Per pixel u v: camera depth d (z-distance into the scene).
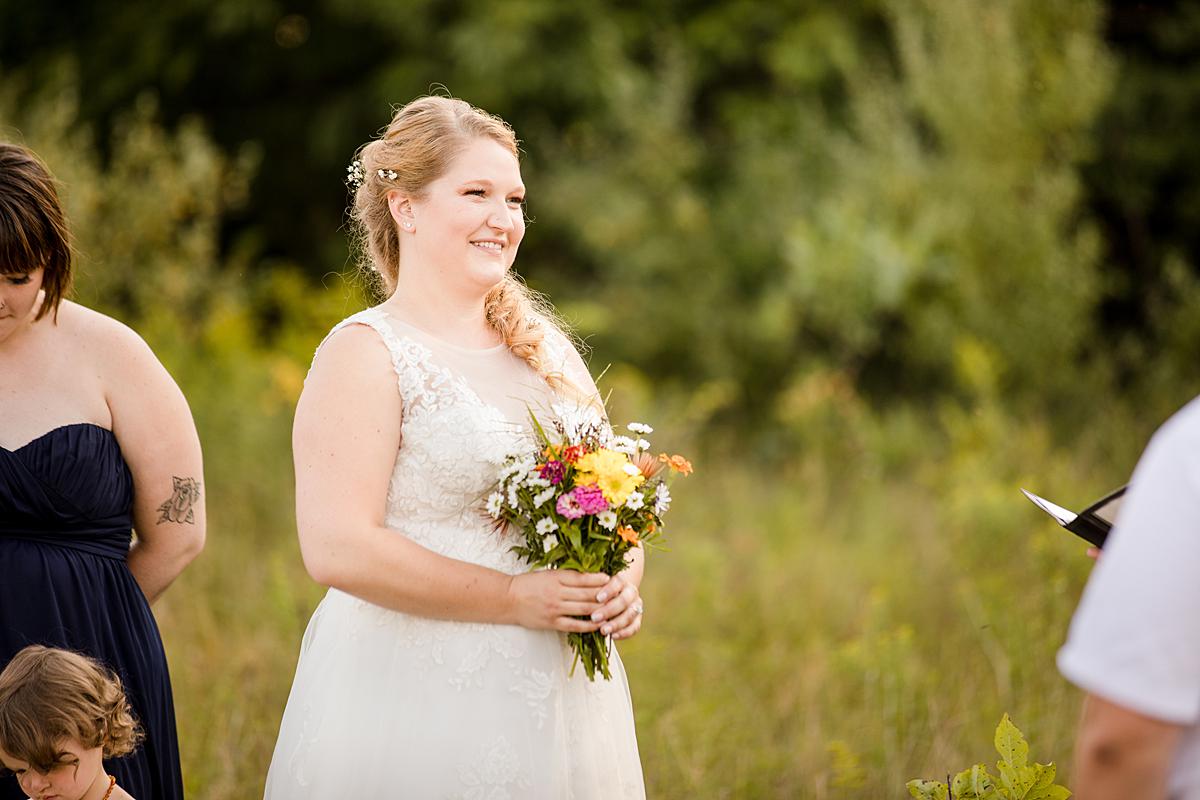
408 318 3.62
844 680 6.61
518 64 15.29
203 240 11.79
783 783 5.46
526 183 15.84
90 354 3.64
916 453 12.40
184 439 3.76
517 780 3.40
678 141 15.50
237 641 6.69
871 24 16.33
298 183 17.20
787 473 12.43
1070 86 12.81
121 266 11.32
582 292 16.16
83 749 3.27
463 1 15.48
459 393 3.50
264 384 10.73
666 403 13.56
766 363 15.70
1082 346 13.79
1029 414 11.91
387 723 3.45
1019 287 13.01
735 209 15.75
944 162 13.73
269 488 9.42
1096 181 14.92
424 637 3.46
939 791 3.58
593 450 3.48
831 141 15.48
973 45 13.01
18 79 15.48
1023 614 6.65
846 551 9.42
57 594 3.51
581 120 15.95
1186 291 12.95
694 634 7.60
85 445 3.54
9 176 3.32
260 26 15.93
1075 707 5.84
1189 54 15.12
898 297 13.52
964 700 6.05
